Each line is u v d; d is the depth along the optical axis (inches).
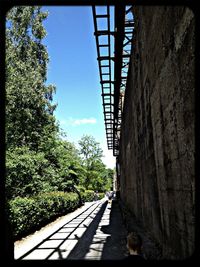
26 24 1008.2
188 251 173.9
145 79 356.2
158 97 265.7
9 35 1005.8
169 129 221.1
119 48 466.6
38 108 957.2
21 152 716.0
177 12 178.7
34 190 692.1
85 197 1851.6
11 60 917.2
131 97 584.1
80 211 1095.6
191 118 159.6
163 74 235.5
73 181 1369.3
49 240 484.4
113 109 824.3
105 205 1477.6
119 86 617.9
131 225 465.4
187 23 158.7
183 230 184.5
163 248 262.5
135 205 610.5
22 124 896.3
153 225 338.0
